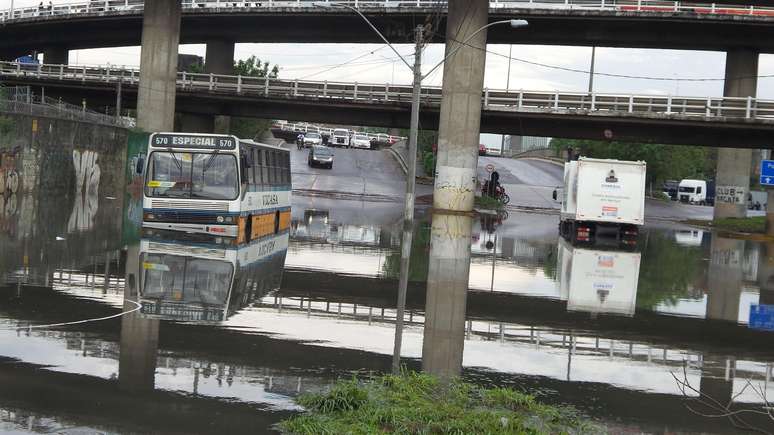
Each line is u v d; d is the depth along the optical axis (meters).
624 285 25.67
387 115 66.94
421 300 19.98
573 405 10.98
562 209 49.81
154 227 30.89
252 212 32.78
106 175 59.19
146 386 10.65
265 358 12.60
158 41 64.44
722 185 75.75
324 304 18.39
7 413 9.17
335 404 9.93
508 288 23.33
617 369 13.56
